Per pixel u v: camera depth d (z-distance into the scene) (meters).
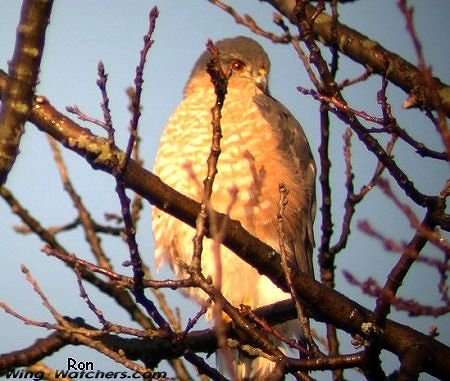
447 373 8.95
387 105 8.33
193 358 8.84
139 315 11.77
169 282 8.35
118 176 8.44
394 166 8.22
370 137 8.32
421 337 9.05
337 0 10.09
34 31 7.68
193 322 8.73
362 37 10.20
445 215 8.12
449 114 9.34
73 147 8.55
